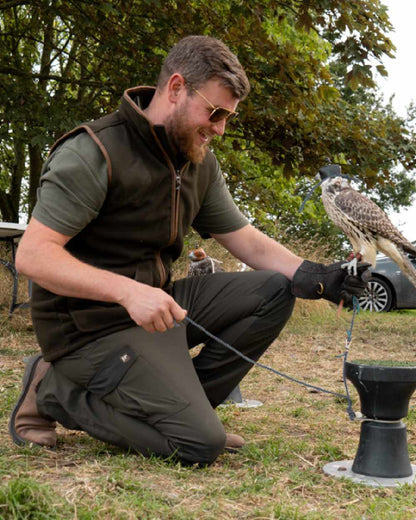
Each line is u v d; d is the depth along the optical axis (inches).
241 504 80.3
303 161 346.9
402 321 415.8
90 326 98.7
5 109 291.6
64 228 92.0
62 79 346.6
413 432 128.3
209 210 115.0
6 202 570.3
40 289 101.0
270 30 441.7
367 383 94.6
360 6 290.2
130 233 99.2
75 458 99.0
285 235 453.4
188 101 93.8
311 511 78.2
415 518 77.2
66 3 319.9
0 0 338.3
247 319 109.4
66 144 95.6
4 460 94.3
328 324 386.9
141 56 321.1
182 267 405.4
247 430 125.3
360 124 354.0
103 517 72.0
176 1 312.7
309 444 115.4
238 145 357.7
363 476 95.4
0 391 153.9
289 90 310.2
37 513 69.2
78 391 102.7
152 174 97.1
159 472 91.9
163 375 96.7
